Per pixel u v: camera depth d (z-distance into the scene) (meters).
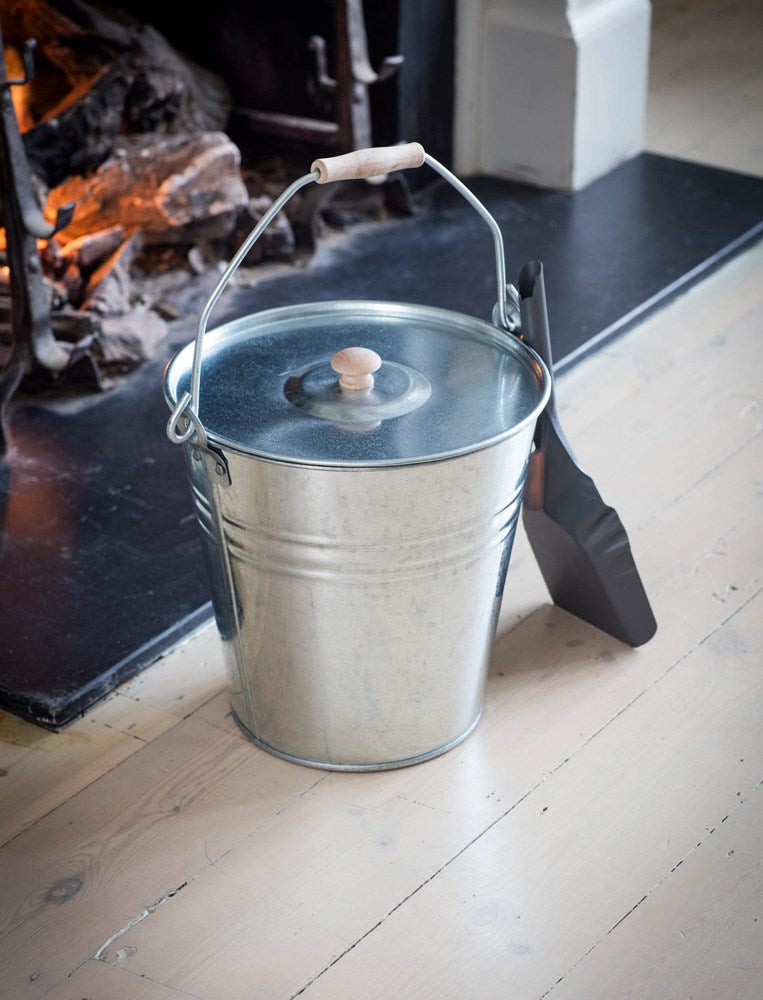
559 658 1.80
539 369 1.53
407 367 1.58
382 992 1.34
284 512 1.41
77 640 1.80
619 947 1.38
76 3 2.58
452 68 3.02
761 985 1.34
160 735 1.69
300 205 2.80
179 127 2.74
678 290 2.68
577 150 3.01
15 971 1.38
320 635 1.50
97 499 2.08
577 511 1.71
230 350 1.63
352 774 1.62
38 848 1.53
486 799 1.58
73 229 2.55
